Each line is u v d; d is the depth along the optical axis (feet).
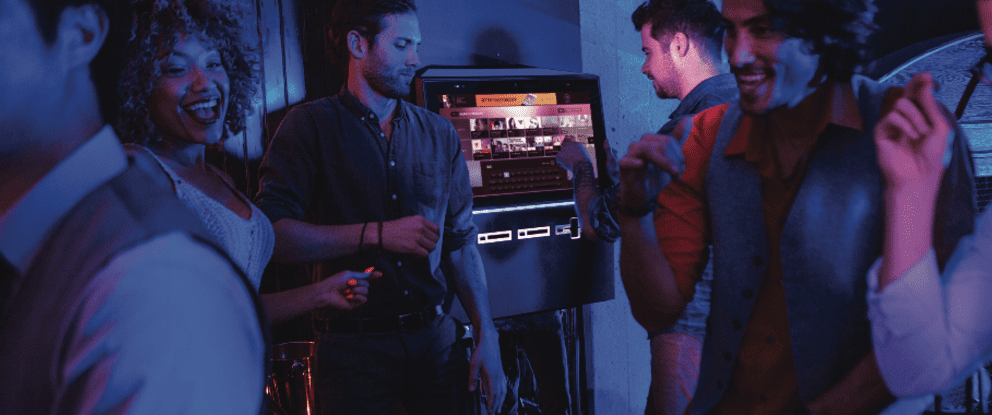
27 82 1.11
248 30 3.84
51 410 1.06
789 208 3.08
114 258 1.06
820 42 2.76
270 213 4.92
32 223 1.16
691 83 5.82
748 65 2.85
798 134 3.05
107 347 0.99
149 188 1.28
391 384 5.20
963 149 2.73
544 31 7.85
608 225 5.77
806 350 2.99
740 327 3.25
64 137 1.18
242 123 3.92
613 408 9.12
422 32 6.89
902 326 2.38
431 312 5.49
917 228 2.39
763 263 3.16
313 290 4.25
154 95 3.30
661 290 3.40
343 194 5.26
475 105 6.52
